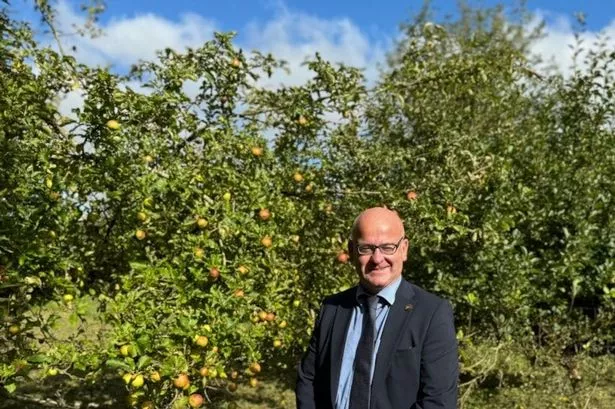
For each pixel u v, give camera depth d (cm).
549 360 536
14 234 308
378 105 522
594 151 613
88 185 342
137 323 305
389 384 210
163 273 318
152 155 346
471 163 477
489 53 611
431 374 207
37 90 343
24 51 365
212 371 312
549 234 588
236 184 361
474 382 505
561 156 618
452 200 430
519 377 555
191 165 367
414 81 519
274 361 457
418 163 485
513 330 519
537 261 555
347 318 227
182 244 340
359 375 213
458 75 519
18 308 321
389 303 219
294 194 435
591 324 570
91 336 435
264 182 371
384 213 226
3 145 310
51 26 453
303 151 430
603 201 577
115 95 331
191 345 313
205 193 357
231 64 393
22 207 314
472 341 525
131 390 311
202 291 328
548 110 647
